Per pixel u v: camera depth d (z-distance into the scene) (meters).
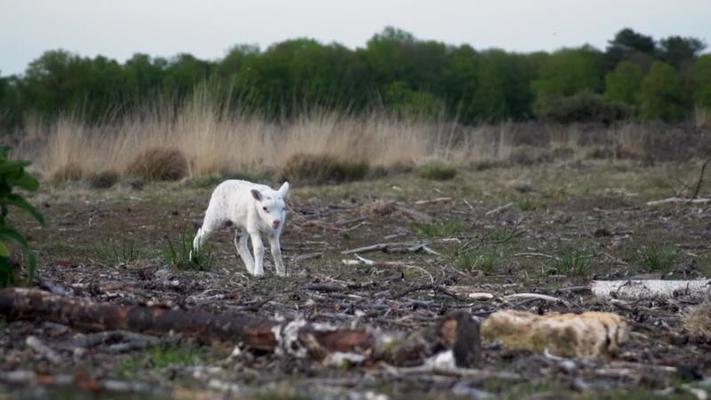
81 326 7.07
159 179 21.44
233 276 10.61
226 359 6.50
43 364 6.20
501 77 46.72
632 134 31.39
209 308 7.94
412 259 13.08
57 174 20.97
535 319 7.19
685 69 48.50
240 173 21.30
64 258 12.42
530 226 16.30
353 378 6.01
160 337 6.91
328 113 24.91
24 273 8.82
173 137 22.48
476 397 5.65
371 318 7.99
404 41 44.53
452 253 13.53
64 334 6.99
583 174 24.72
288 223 16.05
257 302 8.57
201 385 5.79
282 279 10.36
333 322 7.82
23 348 6.60
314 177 21.97
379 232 15.73
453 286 10.46
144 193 19.53
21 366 6.06
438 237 15.12
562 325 7.07
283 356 6.51
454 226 15.67
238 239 11.66
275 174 21.97
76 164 21.12
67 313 7.09
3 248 7.57
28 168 22.56
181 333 6.88
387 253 13.73
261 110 26.41
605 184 22.31
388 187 21.31
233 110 25.52
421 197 19.77
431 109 32.41
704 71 44.72
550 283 11.13
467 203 18.89
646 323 8.58
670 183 22.09
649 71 49.44
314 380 5.95
